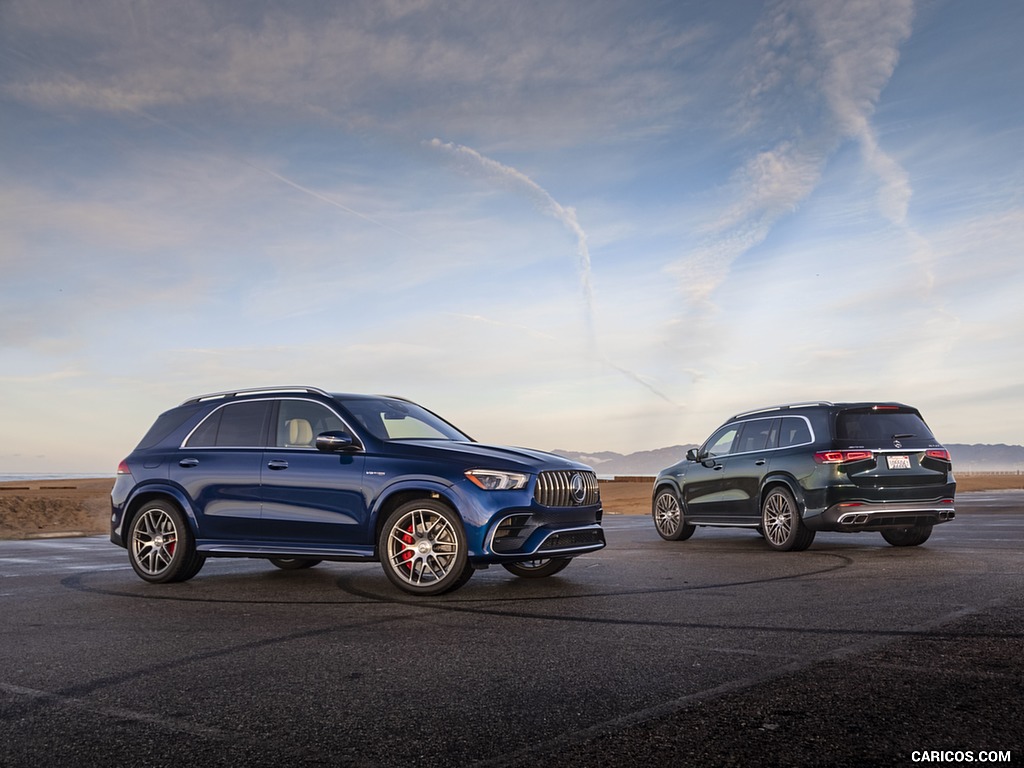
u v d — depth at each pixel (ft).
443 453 23.13
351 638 16.60
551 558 24.48
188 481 25.77
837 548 34.35
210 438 26.37
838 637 15.67
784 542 33.99
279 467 24.64
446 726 10.76
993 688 11.96
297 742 10.25
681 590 22.39
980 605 18.67
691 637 16.05
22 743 10.36
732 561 29.55
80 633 17.51
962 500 81.66
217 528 25.22
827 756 9.41
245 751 9.95
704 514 38.75
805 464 33.32
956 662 13.52
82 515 76.59
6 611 20.47
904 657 13.92
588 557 31.42
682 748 9.75
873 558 29.45
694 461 39.81
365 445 23.99
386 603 21.11
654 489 41.96
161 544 25.96
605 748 9.80
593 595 21.79
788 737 10.05
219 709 11.71
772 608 19.12
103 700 12.27
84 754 9.93
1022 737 9.93
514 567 26.50
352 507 23.54
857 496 32.17
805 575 25.07
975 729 10.22
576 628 17.22
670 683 12.63
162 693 12.62
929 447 33.24
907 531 34.65
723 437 38.81
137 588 24.67
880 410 33.73
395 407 26.84
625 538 42.27
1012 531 40.60
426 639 16.35
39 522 67.92
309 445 25.05
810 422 34.06
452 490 22.27
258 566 30.58
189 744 10.23
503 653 14.97
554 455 24.88
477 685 12.76
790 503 33.68
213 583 25.68
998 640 15.06
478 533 21.86
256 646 15.97
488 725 10.77
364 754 9.79
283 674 13.70
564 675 13.26
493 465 22.53
